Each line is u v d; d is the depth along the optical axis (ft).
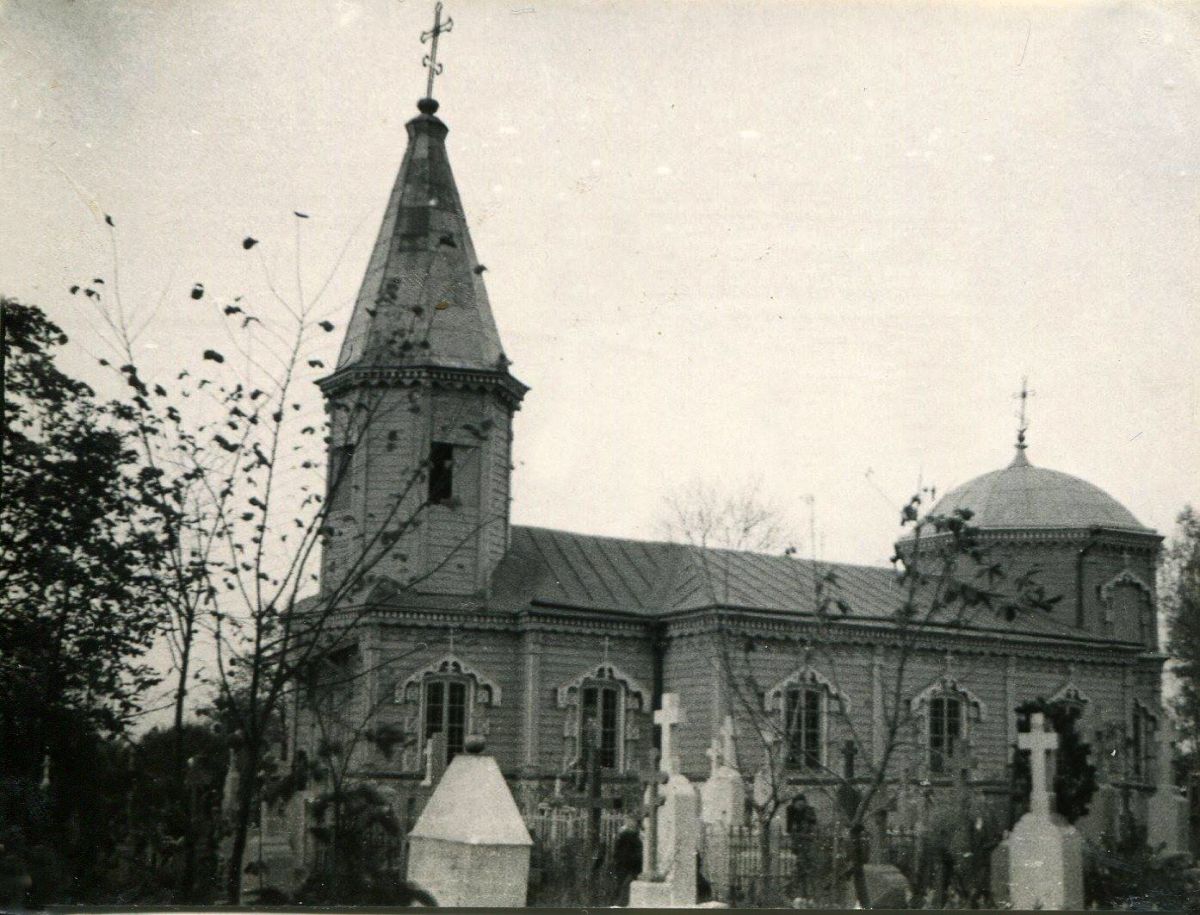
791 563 117.60
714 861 68.80
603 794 99.91
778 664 108.68
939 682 118.11
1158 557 137.08
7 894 46.09
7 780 47.67
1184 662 122.93
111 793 48.39
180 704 46.65
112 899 47.52
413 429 105.09
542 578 112.16
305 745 83.82
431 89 116.26
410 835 49.11
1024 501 139.23
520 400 114.32
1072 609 135.23
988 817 82.23
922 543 125.70
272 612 47.73
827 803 106.73
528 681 105.81
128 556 47.55
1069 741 99.81
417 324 106.83
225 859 50.98
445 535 106.42
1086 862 67.21
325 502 50.31
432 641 103.76
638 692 110.32
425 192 112.98
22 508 48.03
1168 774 89.56
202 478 47.78
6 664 47.98
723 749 87.10
